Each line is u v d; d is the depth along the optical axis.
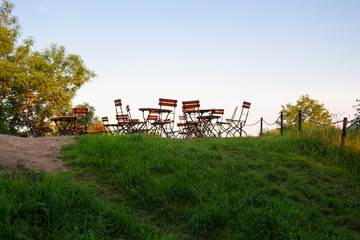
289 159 5.89
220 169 4.88
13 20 18.12
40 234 2.44
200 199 3.79
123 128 10.12
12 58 17.47
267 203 3.65
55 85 17.91
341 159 5.84
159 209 3.56
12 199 2.74
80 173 4.36
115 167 4.65
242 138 8.72
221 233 3.09
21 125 17.94
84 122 20.81
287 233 2.96
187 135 9.60
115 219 3.04
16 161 4.02
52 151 5.20
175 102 8.86
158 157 5.16
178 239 2.96
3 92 16.22
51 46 19.77
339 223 3.44
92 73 21.31
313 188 4.46
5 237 2.25
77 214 2.93
